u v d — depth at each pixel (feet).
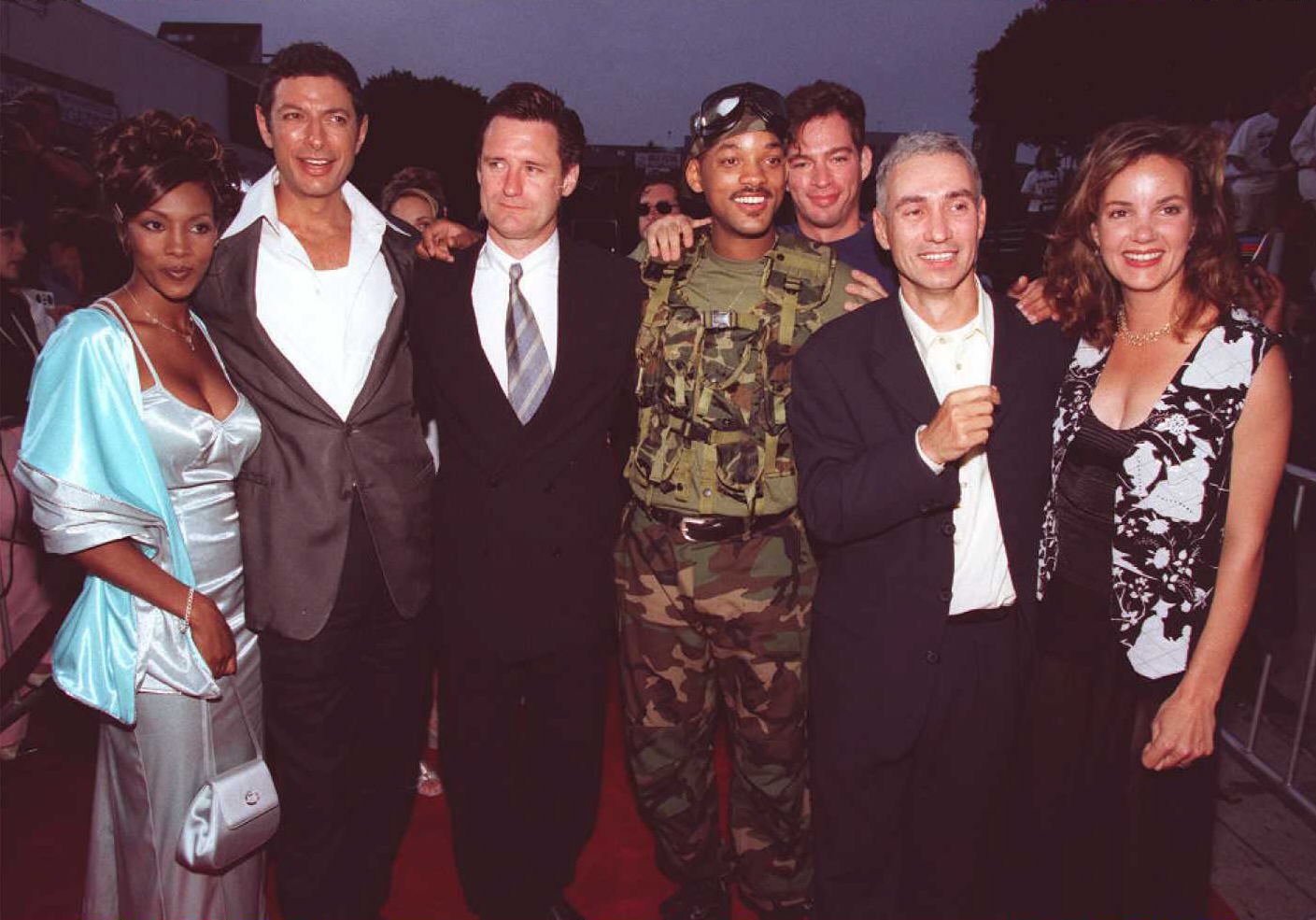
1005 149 88.22
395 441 8.11
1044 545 7.13
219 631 7.22
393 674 8.64
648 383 8.05
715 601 7.97
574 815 8.75
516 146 7.58
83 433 6.77
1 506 11.89
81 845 10.25
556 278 8.10
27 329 12.31
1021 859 7.50
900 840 7.71
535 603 8.02
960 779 7.33
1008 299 7.59
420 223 11.79
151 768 7.32
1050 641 7.11
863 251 10.03
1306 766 11.66
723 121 7.47
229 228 7.80
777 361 7.82
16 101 14.58
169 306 7.32
